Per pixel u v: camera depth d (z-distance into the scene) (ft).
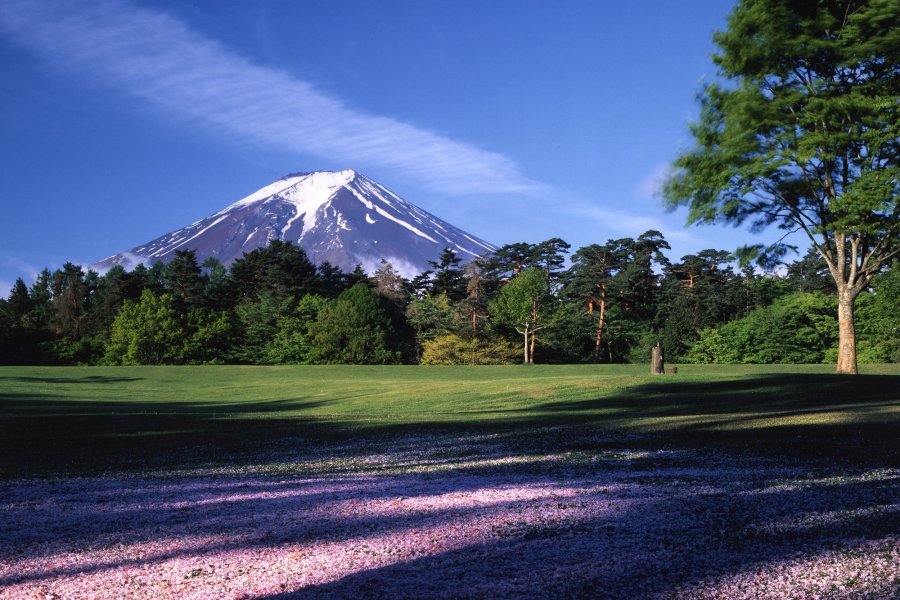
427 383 120.98
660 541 17.93
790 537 18.08
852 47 80.33
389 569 16.10
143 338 259.80
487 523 20.51
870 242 90.74
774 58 86.02
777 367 144.46
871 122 80.07
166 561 17.37
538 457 37.73
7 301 338.34
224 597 14.48
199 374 175.42
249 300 301.63
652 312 286.46
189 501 26.22
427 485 28.45
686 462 34.37
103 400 113.19
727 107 89.20
